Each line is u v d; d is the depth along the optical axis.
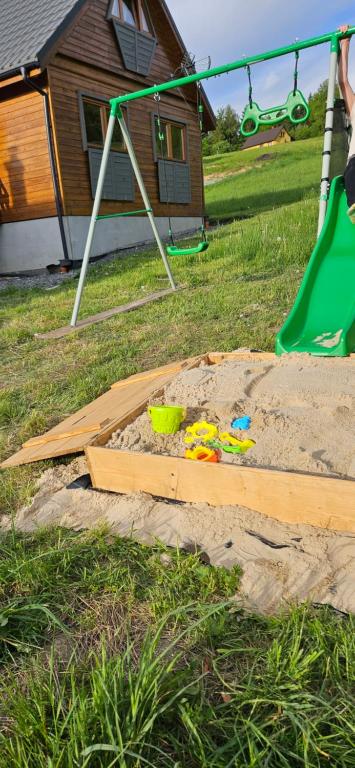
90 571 1.88
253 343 4.15
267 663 1.39
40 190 10.36
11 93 10.10
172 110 13.52
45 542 2.11
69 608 1.72
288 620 1.52
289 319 3.46
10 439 3.21
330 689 1.31
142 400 2.98
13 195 10.75
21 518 2.34
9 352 4.95
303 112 3.92
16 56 9.45
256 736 1.19
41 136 10.03
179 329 4.93
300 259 7.36
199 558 1.86
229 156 40.50
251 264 7.61
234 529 1.97
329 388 2.61
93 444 2.51
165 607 1.64
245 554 1.84
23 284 9.40
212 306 5.55
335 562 1.72
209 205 20.80
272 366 3.12
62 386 3.92
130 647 1.36
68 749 1.14
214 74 4.35
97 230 11.18
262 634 1.51
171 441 2.51
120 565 1.90
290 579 1.69
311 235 8.12
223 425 2.57
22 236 10.87
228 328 4.77
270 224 9.42
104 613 1.69
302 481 1.90
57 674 1.45
